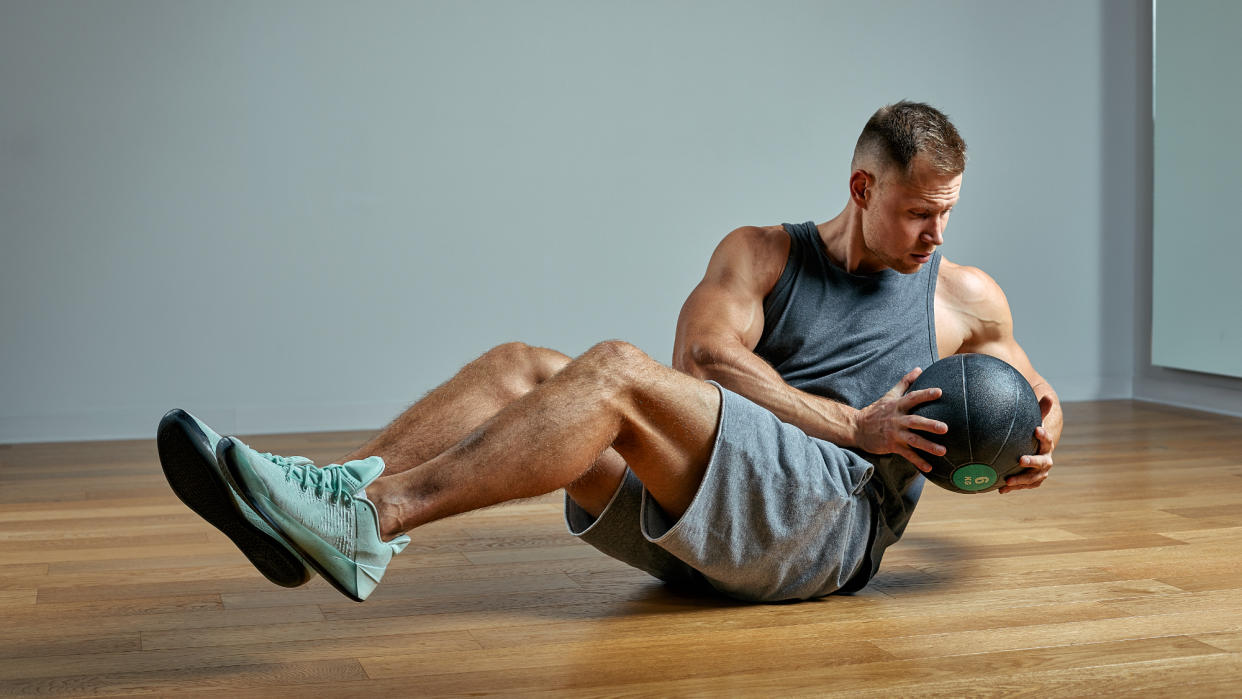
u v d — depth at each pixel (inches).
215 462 52.6
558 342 193.9
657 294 197.6
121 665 63.1
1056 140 213.3
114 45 174.9
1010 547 94.0
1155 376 213.0
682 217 197.8
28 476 138.9
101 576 85.8
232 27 178.7
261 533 54.7
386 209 185.9
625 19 193.6
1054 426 78.0
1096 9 213.6
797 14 200.7
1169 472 132.6
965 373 68.8
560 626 71.0
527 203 191.3
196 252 179.3
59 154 173.8
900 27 205.3
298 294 183.3
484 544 97.3
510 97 189.6
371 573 57.4
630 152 195.0
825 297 79.7
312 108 182.2
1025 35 210.7
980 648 65.6
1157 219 197.6
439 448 68.4
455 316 189.6
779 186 201.8
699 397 64.8
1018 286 213.2
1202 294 188.2
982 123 209.8
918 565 87.8
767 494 67.8
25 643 67.6
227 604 77.1
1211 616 72.5
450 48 186.9
